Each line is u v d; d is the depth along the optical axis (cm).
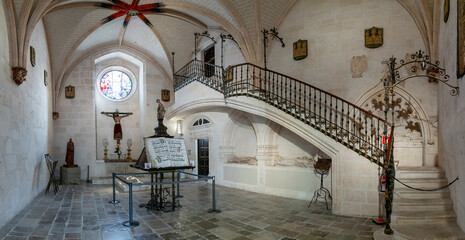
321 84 887
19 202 670
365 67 830
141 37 1324
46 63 1101
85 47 1303
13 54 642
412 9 778
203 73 1287
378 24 822
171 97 1448
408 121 814
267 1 946
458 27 511
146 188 1026
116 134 1407
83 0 979
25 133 736
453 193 567
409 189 620
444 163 672
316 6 909
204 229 556
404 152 794
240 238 506
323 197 786
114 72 1494
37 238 495
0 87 562
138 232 536
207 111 1247
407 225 521
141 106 1448
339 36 868
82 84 1350
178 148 723
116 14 1129
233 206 759
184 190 1032
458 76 517
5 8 620
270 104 801
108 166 1345
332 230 550
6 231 522
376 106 841
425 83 773
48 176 1098
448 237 454
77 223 590
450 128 605
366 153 646
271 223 598
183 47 1348
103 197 884
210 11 1038
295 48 929
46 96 1080
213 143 1215
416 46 783
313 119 736
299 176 877
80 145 1327
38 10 716
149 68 1419
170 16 1177
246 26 1004
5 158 579
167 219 626
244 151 1113
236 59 1115
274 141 974
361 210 643
